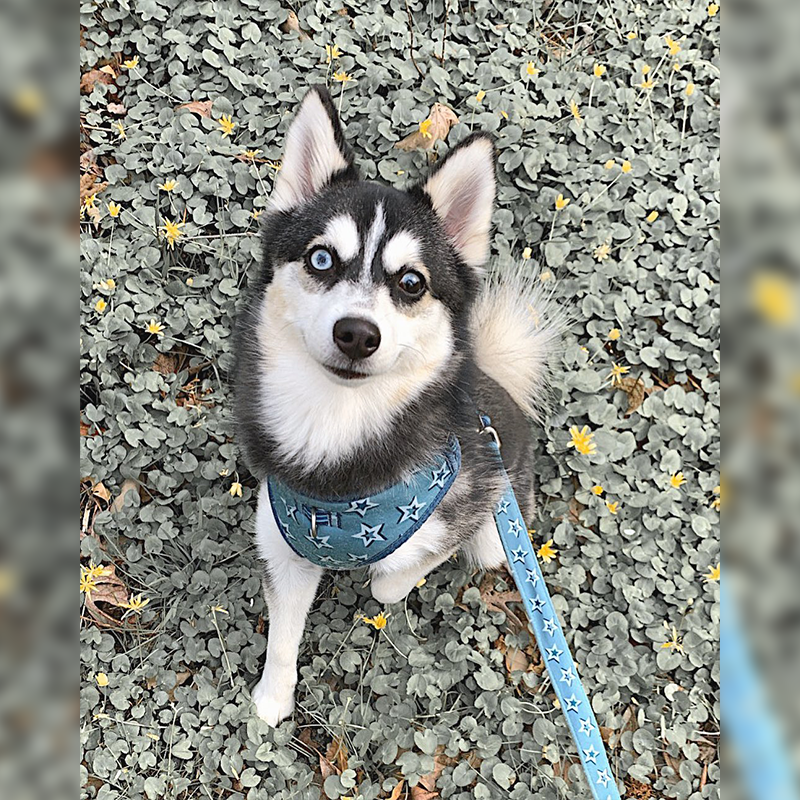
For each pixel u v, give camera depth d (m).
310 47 0.93
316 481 0.61
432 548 0.66
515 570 0.64
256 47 0.92
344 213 0.59
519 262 0.85
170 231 0.80
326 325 0.56
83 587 0.70
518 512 0.66
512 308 0.76
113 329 0.79
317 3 0.96
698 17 1.00
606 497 0.79
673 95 0.97
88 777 0.67
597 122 0.92
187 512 0.76
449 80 0.92
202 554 0.74
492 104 0.91
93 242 0.83
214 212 0.87
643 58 0.98
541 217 0.88
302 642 0.74
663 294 0.86
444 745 0.69
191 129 0.87
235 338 0.65
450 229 0.64
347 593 0.75
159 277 0.83
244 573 0.75
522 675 0.73
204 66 0.92
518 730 0.70
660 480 0.78
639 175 0.90
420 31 0.97
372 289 0.58
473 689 0.72
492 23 0.99
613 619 0.73
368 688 0.72
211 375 0.82
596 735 0.58
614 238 0.87
